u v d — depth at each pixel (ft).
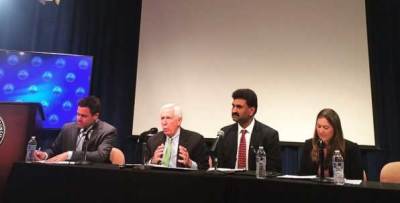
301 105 12.56
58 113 13.08
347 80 12.53
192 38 13.61
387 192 4.73
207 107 13.08
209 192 5.55
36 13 14.17
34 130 7.20
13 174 6.58
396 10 12.85
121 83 13.97
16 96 12.91
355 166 8.46
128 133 13.67
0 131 6.98
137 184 5.94
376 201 4.77
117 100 13.84
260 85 12.87
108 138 9.56
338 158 6.23
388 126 12.35
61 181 6.35
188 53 13.55
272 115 12.63
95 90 13.93
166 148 9.31
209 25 13.57
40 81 13.12
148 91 13.60
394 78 12.55
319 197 5.04
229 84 13.08
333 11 12.97
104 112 13.79
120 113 13.75
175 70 13.53
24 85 13.03
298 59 12.84
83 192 6.18
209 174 5.75
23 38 14.12
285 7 13.21
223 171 6.44
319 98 12.53
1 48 13.82
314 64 12.74
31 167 6.55
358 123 12.30
